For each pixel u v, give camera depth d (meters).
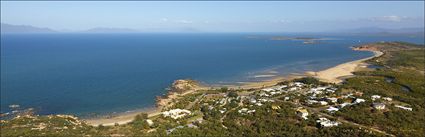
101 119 113.75
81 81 174.38
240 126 95.19
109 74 195.38
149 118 107.56
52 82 170.75
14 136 85.62
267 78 185.88
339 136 86.06
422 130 90.56
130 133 89.25
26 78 179.88
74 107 129.12
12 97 141.00
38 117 109.25
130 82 173.12
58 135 85.88
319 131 90.06
